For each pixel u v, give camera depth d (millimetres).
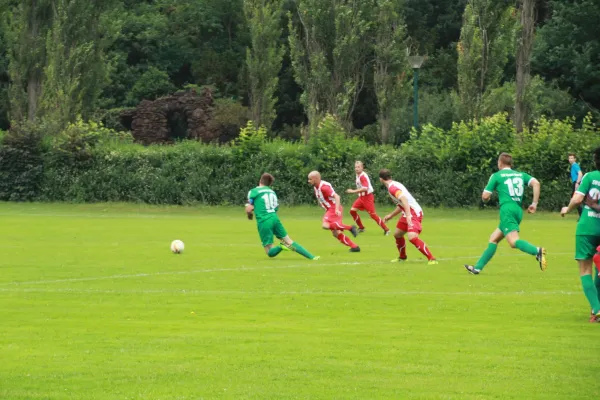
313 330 18266
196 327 18594
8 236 43031
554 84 101250
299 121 120000
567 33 103188
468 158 64812
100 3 86250
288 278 27188
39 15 88312
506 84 96438
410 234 31062
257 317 19938
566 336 17625
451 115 95312
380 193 66875
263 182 32438
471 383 13859
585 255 19594
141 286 25328
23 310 20891
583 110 99125
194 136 104500
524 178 26422
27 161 70812
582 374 14430
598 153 19781
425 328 18531
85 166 70688
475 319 19703
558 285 25641
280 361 15320
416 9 116438
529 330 18297
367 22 87125
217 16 124938
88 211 64375
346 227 35969
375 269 29578
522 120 72562
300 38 93562
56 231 46344
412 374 14430
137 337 17453
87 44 84312
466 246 38688
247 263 31406
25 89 89312
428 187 65500
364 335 17703
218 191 68688
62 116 82250
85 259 32625
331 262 31844
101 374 14398
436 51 114562
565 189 62750
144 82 117312
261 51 96875
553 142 62750
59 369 14727
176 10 125062
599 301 20391
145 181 69375
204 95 106188
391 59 88250
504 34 77750
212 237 43031
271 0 99438
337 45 85438
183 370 14664
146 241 40562
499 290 24547
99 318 19766
